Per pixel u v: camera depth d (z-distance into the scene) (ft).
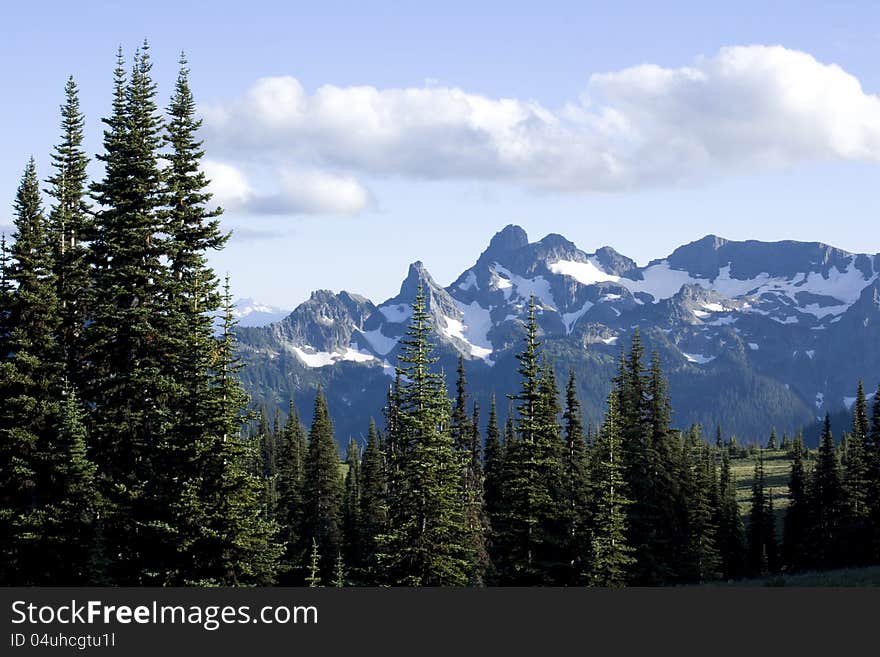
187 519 146.30
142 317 157.07
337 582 206.59
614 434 203.72
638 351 249.14
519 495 188.75
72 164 178.60
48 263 167.12
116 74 169.68
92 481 155.22
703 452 379.96
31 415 158.81
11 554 152.66
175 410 156.87
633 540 223.10
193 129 170.71
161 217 163.32
